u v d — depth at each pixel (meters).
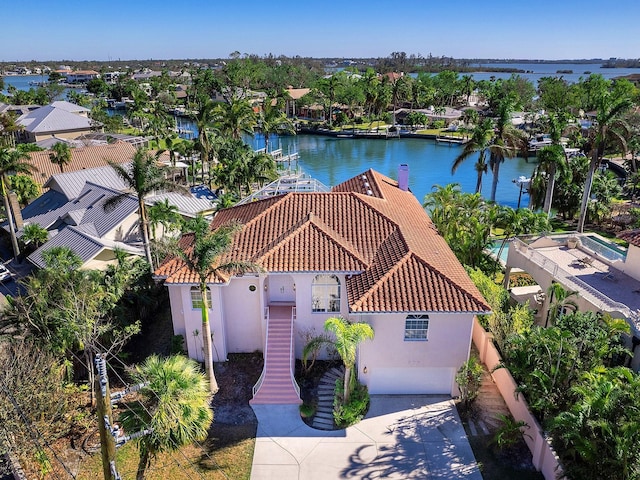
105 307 27.56
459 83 160.00
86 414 24.34
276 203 32.03
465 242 36.66
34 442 20.95
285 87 176.62
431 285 24.86
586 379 20.50
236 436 23.53
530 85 150.38
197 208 49.41
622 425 16.77
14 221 46.97
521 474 21.03
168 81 194.00
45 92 155.50
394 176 82.25
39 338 24.20
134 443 21.44
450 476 21.14
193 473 21.39
